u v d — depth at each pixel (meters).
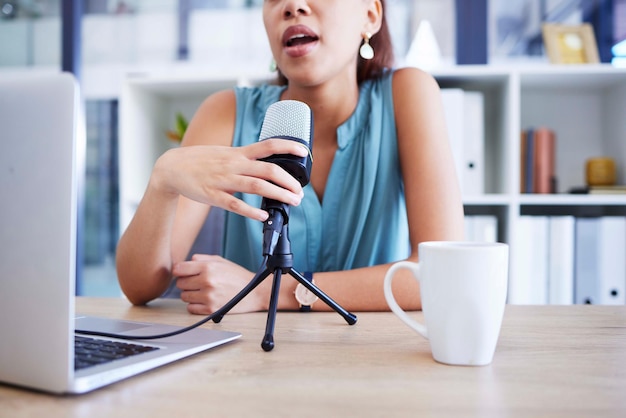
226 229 1.30
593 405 0.42
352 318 0.74
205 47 3.25
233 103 1.32
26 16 3.22
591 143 2.38
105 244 3.18
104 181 3.19
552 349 0.61
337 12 1.05
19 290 0.43
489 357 0.54
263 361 0.55
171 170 0.80
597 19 2.58
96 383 0.44
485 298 0.53
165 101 2.57
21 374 0.44
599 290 2.00
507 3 2.79
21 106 0.42
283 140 0.71
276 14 1.06
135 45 3.27
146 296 0.96
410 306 0.89
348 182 1.21
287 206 0.69
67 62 3.06
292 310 0.88
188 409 0.41
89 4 3.22
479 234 2.09
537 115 2.40
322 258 1.21
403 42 2.80
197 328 0.68
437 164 1.09
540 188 2.14
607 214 2.25
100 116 3.22
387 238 1.22
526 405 0.42
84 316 0.75
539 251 2.02
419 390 0.46
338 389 0.46
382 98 1.23
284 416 0.40
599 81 2.21
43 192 0.42
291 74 1.08
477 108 2.13
